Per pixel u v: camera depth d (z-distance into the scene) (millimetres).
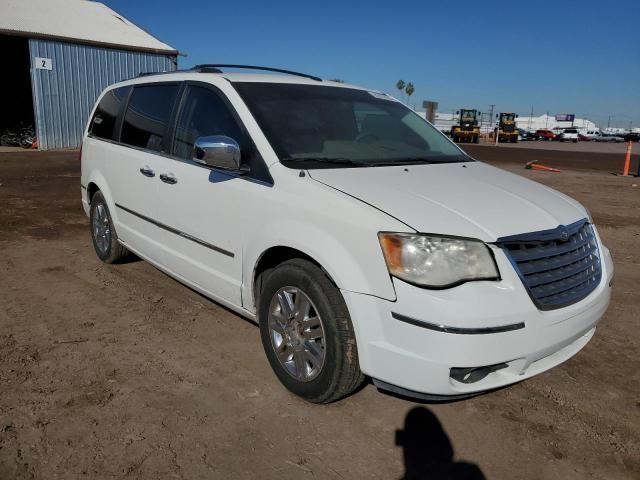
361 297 2801
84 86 20766
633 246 7254
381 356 2771
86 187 5773
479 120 54406
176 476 2590
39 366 3555
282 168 3330
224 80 3980
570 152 32438
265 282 3354
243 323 4316
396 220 2787
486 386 2770
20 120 23250
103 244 5652
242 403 3213
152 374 3504
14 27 19172
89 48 20578
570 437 3006
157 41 23484
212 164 3449
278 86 4062
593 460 2824
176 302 4715
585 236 3307
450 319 2590
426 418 3133
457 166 3963
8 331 4062
